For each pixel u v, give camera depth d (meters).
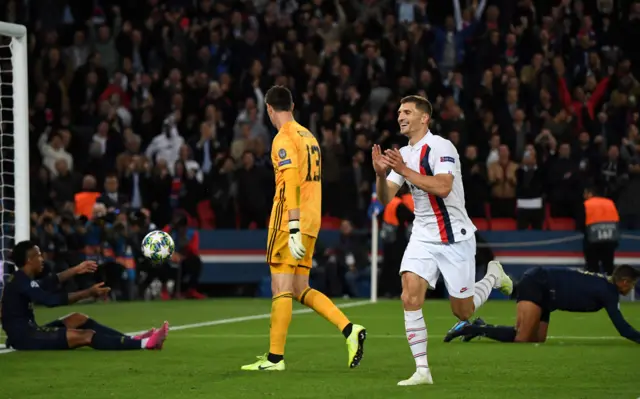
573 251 75.25
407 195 72.75
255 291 76.88
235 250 75.69
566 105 82.19
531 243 75.25
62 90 83.38
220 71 86.75
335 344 39.50
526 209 75.38
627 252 74.44
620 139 80.44
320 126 78.62
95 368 31.20
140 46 87.94
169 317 55.41
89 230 69.44
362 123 77.44
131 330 48.00
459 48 88.50
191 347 38.16
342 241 73.56
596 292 37.78
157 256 34.00
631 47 88.19
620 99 82.31
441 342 39.66
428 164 27.94
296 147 30.14
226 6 91.88
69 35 89.94
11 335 35.62
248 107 80.19
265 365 30.64
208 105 80.62
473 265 28.47
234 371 30.45
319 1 91.75
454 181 28.00
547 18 88.44
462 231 28.17
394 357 34.66
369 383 27.62
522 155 77.94
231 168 76.25
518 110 78.62
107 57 87.50
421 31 85.94
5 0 89.94
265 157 79.50
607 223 69.44
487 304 66.56
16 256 35.84
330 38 88.56
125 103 83.94
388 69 84.12
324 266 73.00
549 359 33.66
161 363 32.62
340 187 75.38
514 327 39.22
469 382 27.78
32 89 85.06
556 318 53.47
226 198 75.94
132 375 29.53
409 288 27.75
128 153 78.12
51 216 68.88
